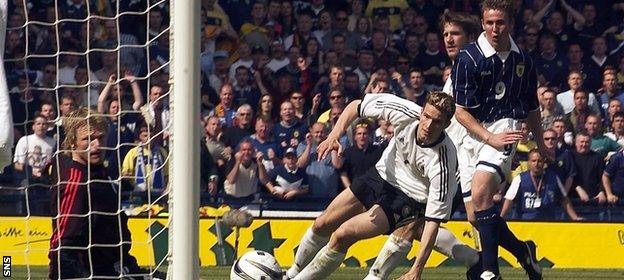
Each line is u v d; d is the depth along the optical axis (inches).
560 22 2251.5
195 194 757.3
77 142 950.4
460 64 1109.7
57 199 957.8
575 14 2253.9
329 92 2076.8
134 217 1481.3
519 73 1115.3
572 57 2215.8
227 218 1289.4
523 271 1480.1
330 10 2198.6
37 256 1469.0
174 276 757.9
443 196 984.9
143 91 1935.3
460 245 1145.4
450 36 1176.2
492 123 1122.7
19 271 1400.1
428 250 991.0
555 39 2234.3
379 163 1031.6
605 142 1902.1
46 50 2021.4
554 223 1627.7
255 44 2145.7
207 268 1502.2
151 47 2032.5
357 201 1038.4
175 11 752.3
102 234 967.6
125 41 2047.2
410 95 2073.1
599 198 1834.4
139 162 1502.2
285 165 1802.4
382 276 1032.2
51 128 1699.1
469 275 1152.8
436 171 985.5
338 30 2180.1
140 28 2059.5
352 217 1044.5
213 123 1803.6
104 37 2046.0
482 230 1120.2
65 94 1918.1
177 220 756.6
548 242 1621.6
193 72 753.0
